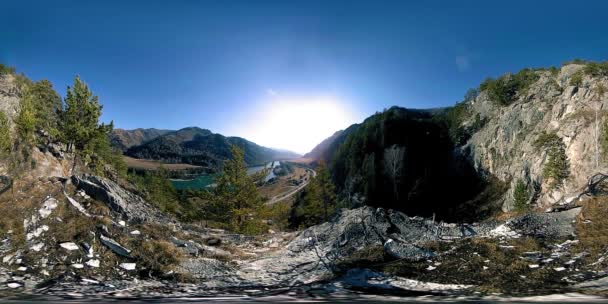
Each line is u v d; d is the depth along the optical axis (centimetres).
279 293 1296
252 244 2314
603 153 5084
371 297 1195
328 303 1122
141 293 1293
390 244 1850
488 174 8356
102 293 1270
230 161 3516
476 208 7569
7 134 2788
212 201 3466
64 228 1817
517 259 1516
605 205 1927
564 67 8181
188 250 1927
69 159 3522
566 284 1195
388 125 11288
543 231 1831
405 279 1417
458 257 1622
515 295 1116
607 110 5638
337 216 2508
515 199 6284
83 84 3562
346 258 1822
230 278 1577
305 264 1800
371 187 9975
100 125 3628
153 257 1717
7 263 1492
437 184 9269
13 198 1984
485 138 8856
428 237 1997
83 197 2183
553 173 5741
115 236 1820
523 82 9469
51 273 1465
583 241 1605
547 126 6994
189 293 1304
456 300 1110
